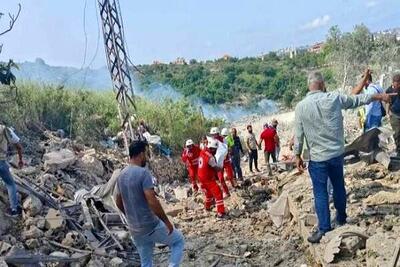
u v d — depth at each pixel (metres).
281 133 32.91
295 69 85.31
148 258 6.90
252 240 9.71
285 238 9.38
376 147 10.57
